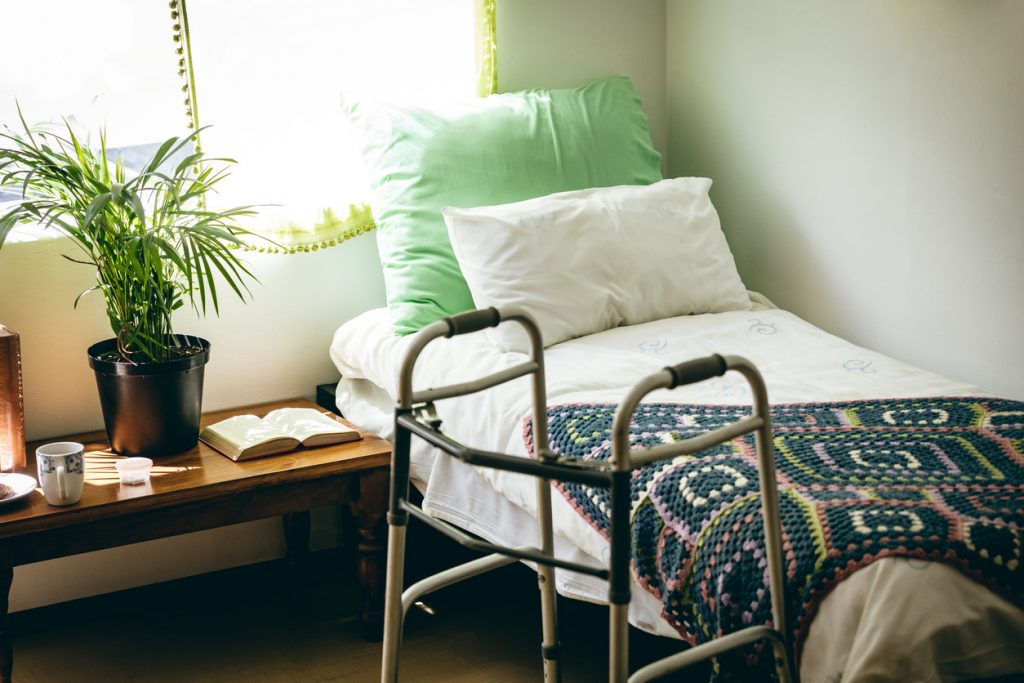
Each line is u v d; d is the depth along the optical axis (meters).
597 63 3.13
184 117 2.60
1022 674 1.44
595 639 2.39
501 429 2.11
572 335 2.45
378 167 2.65
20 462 2.31
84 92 2.51
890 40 2.56
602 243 2.51
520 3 2.97
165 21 2.55
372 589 2.42
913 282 2.60
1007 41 2.30
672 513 1.68
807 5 2.76
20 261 2.46
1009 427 1.86
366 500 2.36
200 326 2.68
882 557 1.42
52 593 2.58
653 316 2.59
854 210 2.72
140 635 2.47
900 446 1.79
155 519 2.16
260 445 2.34
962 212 2.46
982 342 2.46
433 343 2.45
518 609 2.55
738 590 1.53
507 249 2.42
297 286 2.78
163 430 2.33
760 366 2.29
